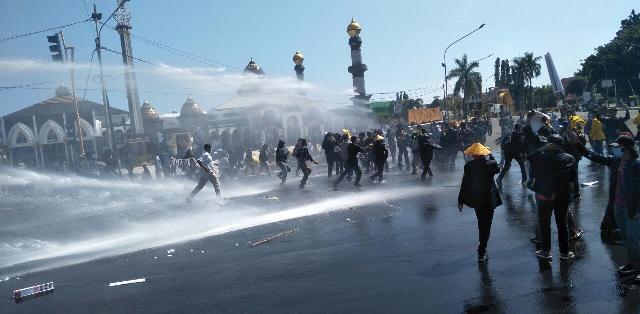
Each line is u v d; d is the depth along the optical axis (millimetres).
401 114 49875
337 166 20609
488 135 34812
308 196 14531
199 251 8492
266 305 5539
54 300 6406
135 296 6273
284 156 18953
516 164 18453
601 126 17266
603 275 5594
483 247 6422
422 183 15227
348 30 53688
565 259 6199
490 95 76438
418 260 6777
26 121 50469
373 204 11859
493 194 6367
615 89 82500
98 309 5895
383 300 5375
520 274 5848
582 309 4734
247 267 7172
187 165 23312
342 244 8109
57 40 22938
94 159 25812
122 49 30406
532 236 7543
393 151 25359
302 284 6168
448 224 8922
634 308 4664
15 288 7148
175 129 40594
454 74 67312
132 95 33719
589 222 8133
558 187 6109
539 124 8672
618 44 82812
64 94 52656
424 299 5305
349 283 6051
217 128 51938
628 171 5457
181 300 5965
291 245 8352
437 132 26672
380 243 7949
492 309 4902
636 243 5453
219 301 5809
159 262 7961
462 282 5734
